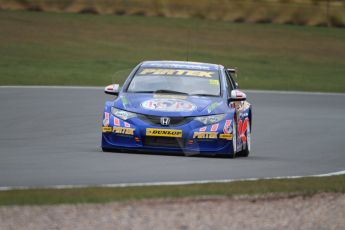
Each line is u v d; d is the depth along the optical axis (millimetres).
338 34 149625
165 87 43156
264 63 124875
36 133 51438
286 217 26172
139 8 150250
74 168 34844
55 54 120000
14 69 104938
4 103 69312
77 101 73750
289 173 36656
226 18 151250
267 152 46938
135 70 45000
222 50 131125
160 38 135750
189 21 148875
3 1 147500
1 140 47062
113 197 26781
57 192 27297
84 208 25594
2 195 26531
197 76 44281
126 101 41594
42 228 23500
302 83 109062
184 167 36438
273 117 68062
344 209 27672
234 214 26016
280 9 152000
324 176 34281
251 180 31562
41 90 82750
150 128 40188
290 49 136750
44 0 148250
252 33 144500
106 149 41531
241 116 44156
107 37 134125
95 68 111250
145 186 29016
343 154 47125
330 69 124812
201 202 27078
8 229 23250
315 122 65938
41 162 36750
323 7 152375
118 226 24000
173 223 24578
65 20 143375
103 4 149750
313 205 27938
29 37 130000
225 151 40625
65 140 48125
